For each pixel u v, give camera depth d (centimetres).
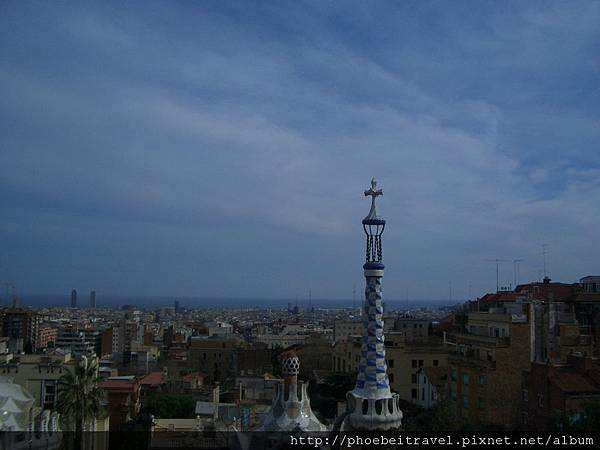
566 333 9656
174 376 14012
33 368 6091
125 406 8381
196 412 8738
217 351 18212
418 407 10862
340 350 15362
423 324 18962
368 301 4075
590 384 7544
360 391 3956
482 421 8188
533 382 8119
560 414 6894
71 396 5075
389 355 12269
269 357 17700
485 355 8812
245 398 11150
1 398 4550
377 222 4141
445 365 12344
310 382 14562
